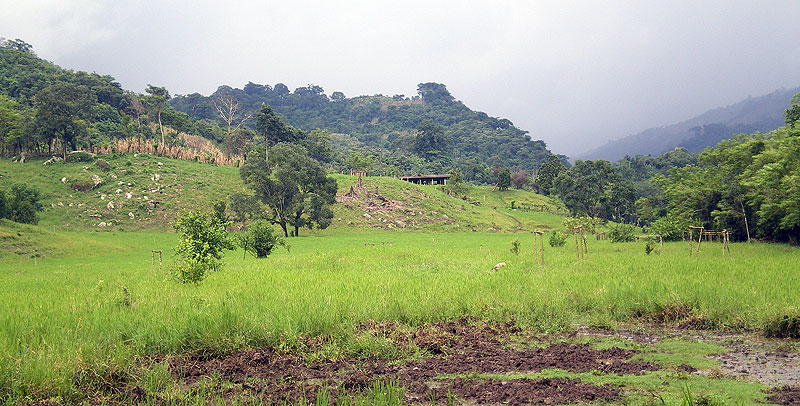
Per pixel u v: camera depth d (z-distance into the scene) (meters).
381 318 13.09
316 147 134.38
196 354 10.70
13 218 72.75
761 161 46.59
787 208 40.94
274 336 11.31
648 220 92.50
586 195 104.62
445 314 13.86
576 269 23.02
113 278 27.12
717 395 8.15
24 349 9.66
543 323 13.07
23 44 188.00
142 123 145.88
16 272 37.62
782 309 12.20
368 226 98.62
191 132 163.25
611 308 14.41
